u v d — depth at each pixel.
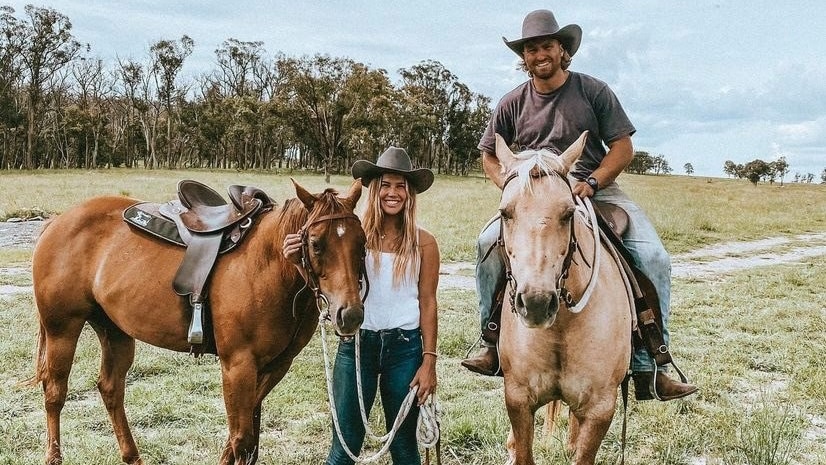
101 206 4.24
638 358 3.62
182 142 86.00
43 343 4.18
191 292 3.63
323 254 3.02
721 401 5.43
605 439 4.64
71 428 4.71
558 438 4.43
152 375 6.05
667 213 23.62
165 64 81.00
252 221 3.71
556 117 3.88
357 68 68.06
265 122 71.81
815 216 28.33
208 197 4.23
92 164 78.06
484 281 3.69
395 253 3.23
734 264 15.17
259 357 3.59
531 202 2.72
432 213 22.73
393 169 3.16
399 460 3.30
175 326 3.81
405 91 85.12
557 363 3.17
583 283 3.09
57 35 73.38
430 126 79.94
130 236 4.03
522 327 3.21
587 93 3.86
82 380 5.67
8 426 4.67
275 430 4.86
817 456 4.38
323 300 3.17
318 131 70.69
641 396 3.76
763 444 4.23
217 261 3.67
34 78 72.88
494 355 3.70
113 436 4.64
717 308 9.54
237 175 58.97
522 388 3.32
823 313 9.22
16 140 75.31
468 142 92.94
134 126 84.62
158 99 82.50
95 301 4.12
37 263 4.11
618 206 3.78
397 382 3.23
